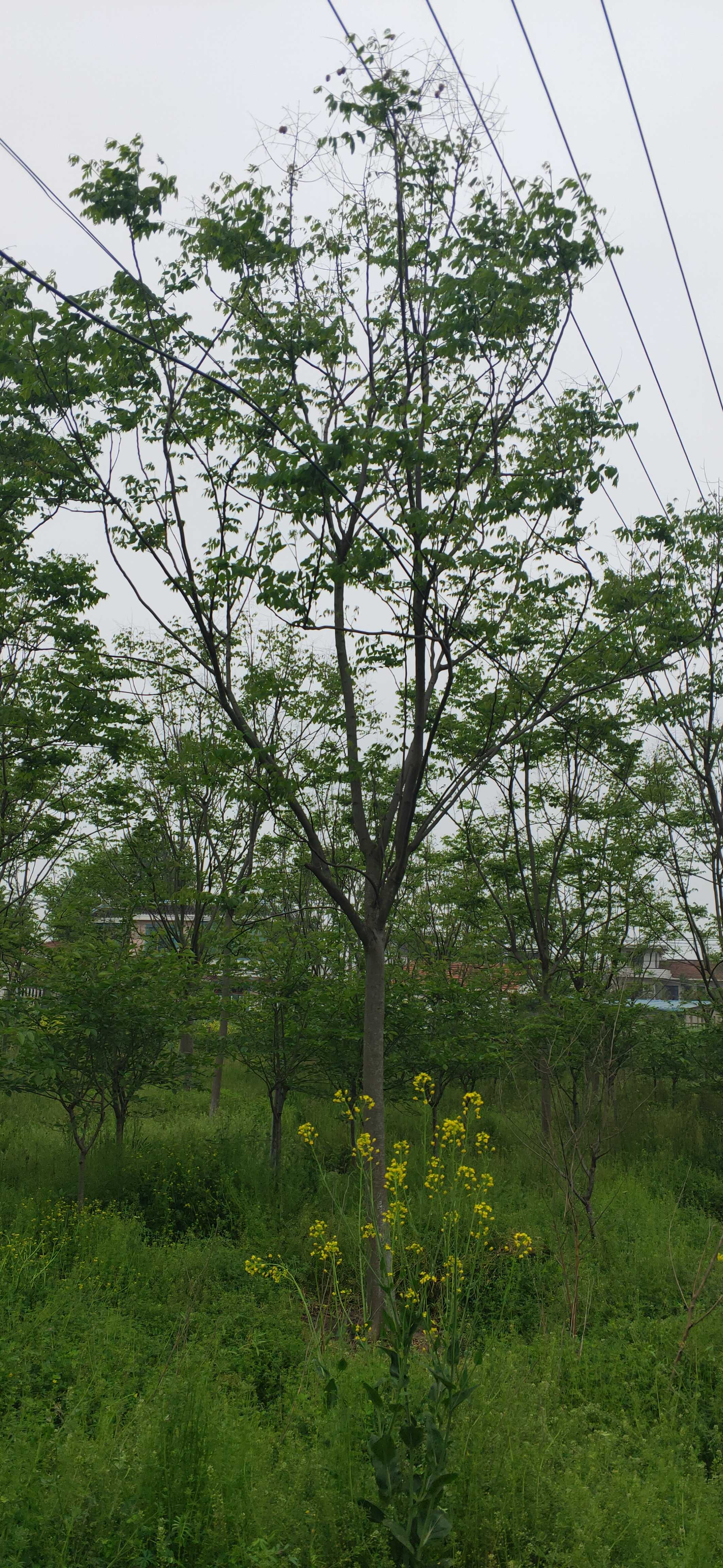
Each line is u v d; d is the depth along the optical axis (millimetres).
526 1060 12500
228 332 8078
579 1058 11453
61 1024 9289
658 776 13312
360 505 7953
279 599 7473
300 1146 11844
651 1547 4320
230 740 8617
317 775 9148
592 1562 4098
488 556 7586
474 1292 7535
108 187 7180
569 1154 10641
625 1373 6523
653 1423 5949
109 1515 4051
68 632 11023
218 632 8320
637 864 13617
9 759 11688
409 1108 13102
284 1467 4492
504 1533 4234
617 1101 14719
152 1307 7039
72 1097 9586
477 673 11570
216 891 14664
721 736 12125
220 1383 5645
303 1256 8492
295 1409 5141
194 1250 8250
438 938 15789
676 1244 8828
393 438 7039
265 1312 7219
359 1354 5898
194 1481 4328
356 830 8570
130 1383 5570
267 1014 11602
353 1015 11391
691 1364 6711
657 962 17531
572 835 13891
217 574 7828
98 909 16531
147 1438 4504
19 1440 4457
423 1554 3949
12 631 11125
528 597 8562
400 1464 4199
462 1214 7809
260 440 7938
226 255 7711
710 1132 13859
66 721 11289
